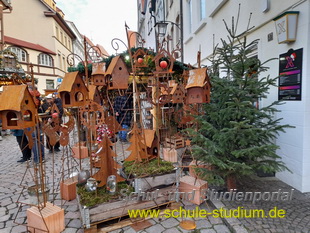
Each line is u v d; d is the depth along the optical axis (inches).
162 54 103.3
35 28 700.7
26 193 121.6
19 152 226.1
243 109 101.4
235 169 97.0
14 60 247.3
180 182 109.0
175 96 134.3
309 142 111.0
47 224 79.0
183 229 85.6
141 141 110.0
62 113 203.3
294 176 117.8
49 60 712.4
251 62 107.0
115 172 95.8
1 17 385.4
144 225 87.8
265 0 132.8
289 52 116.3
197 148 98.3
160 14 527.8
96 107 113.1
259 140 104.3
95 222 81.8
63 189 111.7
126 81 99.3
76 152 152.3
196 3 278.1
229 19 187.3
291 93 116.7
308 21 103.7
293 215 92.0
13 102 61.1
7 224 91.4
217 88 114.3
